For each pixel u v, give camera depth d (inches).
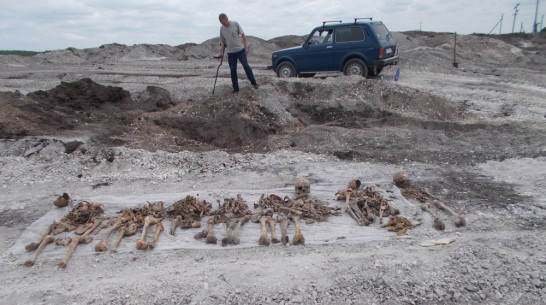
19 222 227.0
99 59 1040.8
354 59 551.8
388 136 370.6
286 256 196.5
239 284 173.6
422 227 221.3
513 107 453.1
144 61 997.8
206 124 402.6
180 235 216.7
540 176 281.6
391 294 170.4
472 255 190.7
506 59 935.7
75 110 417.1
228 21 435.8
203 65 863.1
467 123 407.2
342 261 189.3
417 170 304.3
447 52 924.6
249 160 327.9
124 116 412.8
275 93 461.7
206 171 306.5
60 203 236.1
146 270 184.2
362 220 226.7
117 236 214.8
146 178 290.8
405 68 741.3
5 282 175.5
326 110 446.9
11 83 583.2
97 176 292.2
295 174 299.7
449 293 170.7
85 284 173.3
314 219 232.2
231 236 207.6
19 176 282.0
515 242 200.1
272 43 1146.7
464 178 288.8
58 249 201.8
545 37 1160.2
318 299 166.9
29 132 337.7
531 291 171.5
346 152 338.6
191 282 173.9
